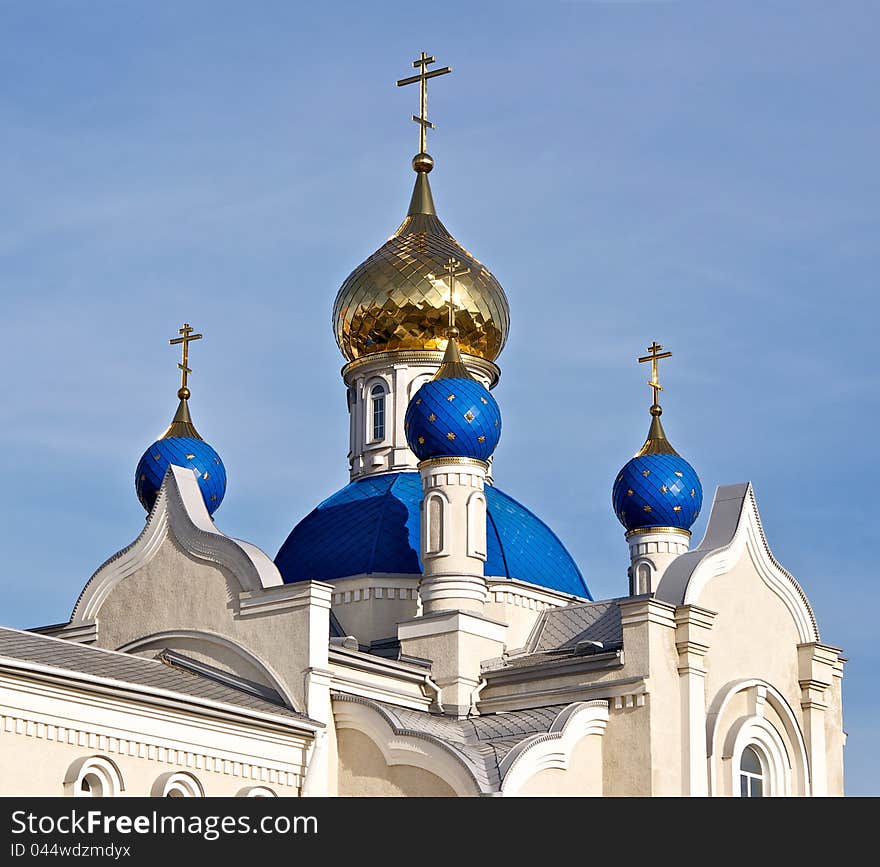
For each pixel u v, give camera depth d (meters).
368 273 95.00
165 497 78.38
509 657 82.75
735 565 80.06
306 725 71.12
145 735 66.12
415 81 100.00
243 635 74.44
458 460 82.38
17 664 62.44
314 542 89.50
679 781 74.81
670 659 75.94
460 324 94.50
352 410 96.12
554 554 91.12
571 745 73.25
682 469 90.19
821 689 82.56
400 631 81.06
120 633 77.94
